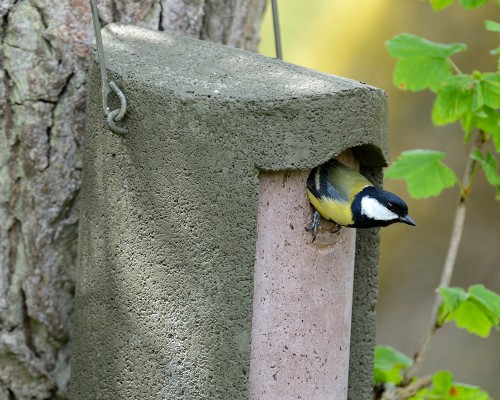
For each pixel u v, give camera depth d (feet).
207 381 19.92
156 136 19.77
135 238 20.54
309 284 20.59
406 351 49.47
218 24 25.54
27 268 23.53
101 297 21.49
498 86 24.32
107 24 23.31
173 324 20.18
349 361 22.97
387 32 48.85
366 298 22.77
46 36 22.75
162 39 22.44
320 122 19.26
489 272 48.52
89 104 21.35
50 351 24.09
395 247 49.65
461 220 27.22
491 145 46.91
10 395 23.88
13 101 22.88
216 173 19.20
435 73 26.17
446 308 25.08
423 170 26.86
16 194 23.24
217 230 19.38
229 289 19.45
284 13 51.49
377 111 20.18
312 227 20.44
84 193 21.79
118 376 21.27
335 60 50.39
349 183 20.84
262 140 18.95
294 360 20.70
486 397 26.40
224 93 19.13
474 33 46.50
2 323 23.56
